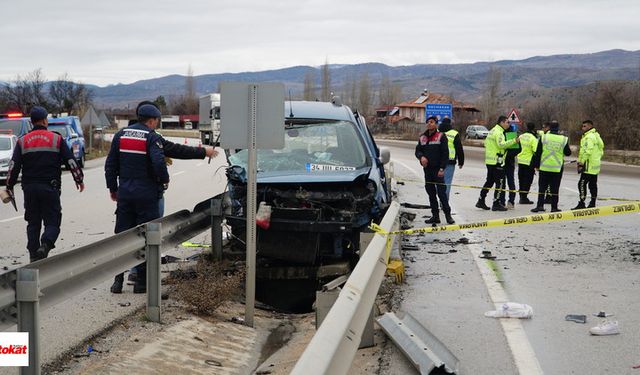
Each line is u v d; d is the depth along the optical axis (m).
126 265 5.96
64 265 4.84
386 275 8.26
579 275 8.52
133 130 7.69
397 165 31.53
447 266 9.10
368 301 4.85
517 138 15.05
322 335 3.63
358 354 5.71
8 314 4.32
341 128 9.69
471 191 19.56
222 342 6.36
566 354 5.62
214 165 33.25
